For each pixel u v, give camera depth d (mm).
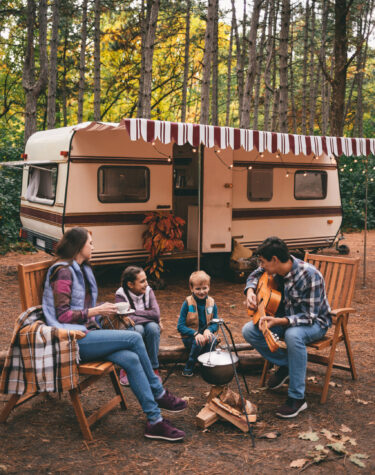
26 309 3383
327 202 9742
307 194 9445
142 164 7527
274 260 3578
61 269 3223
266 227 8883
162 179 7754
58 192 7141
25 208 9008
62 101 23156
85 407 3629
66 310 3166
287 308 3730
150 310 4090
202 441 3178
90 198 7121
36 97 12508
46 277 3271
